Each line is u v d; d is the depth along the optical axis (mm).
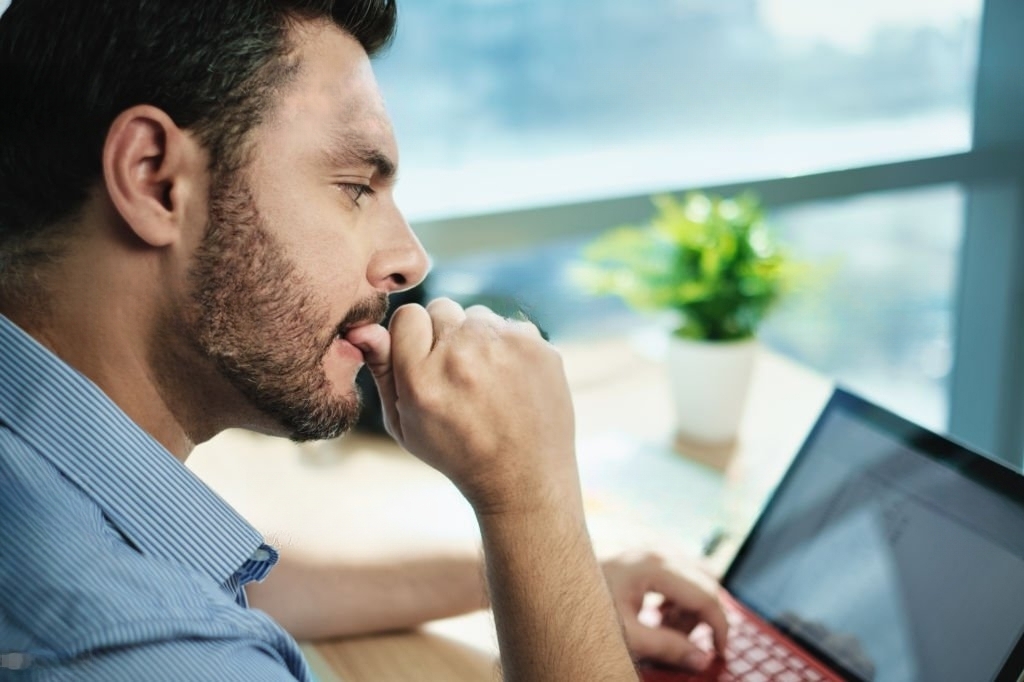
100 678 542
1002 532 892
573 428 833
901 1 2016
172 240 665
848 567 999
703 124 1959
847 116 2049
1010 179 2195
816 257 2197
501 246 1888
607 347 1720
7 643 536
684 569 1025
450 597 1005
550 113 1868
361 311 751
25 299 678
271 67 673
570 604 780
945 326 2316
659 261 1460
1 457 612
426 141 1822
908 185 2119
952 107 2119
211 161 663
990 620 864
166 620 572
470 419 791
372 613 1003
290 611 1005
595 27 1845
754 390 1548
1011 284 2307
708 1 1888
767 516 1103
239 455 1344
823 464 1082
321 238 706
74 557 575
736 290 1383
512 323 857
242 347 698
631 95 1898
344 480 1277
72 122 653
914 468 996
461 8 1771
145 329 687
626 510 1233
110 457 656
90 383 657
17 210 670
